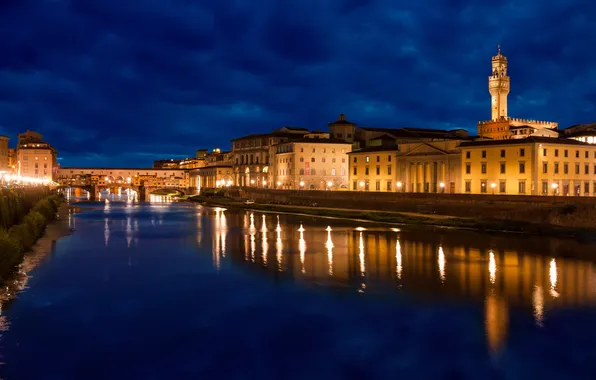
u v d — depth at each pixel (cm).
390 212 12238
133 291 4872
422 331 3734
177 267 6044
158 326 3856
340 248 7450
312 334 3681
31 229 8512
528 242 7706
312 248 7481
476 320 3959
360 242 8044
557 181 11294
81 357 3297
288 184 19050
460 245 7506
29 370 3103
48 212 12462
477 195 10431
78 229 10281
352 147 19038
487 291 4800
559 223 8812
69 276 5522
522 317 4022
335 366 3170
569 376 3038
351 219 12044
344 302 4466
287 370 3117
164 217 13550
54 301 4516
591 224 8462
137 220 12538
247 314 4141
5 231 6838
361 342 3534
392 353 3353
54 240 8481
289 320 3984
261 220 12431
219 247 7669
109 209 17112
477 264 6084
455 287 4959
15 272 5722
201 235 9238
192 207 18425
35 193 13350
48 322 3941
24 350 3400
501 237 8294
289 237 8850
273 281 5278
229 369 3139
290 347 3450
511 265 6003
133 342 3547
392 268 5900
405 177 14375
